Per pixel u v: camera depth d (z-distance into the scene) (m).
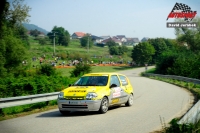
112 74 13.41
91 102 11.41
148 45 107.25
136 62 108.44
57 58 85.38
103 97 12.00
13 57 41.91
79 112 12.77
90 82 12.76
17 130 8.86
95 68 78.50
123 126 9.35
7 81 19.94
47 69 34.47
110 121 10.28
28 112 13.12
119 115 11.62
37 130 8.81
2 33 41.00
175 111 12.54
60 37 155.25
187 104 14.90
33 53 96.56
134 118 10.89
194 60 48.12
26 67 43.09
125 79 14.55
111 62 101.81
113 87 12.79
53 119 10.93
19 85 18.53
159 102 15.95
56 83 22.55
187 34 77.19
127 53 142.00
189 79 28.73
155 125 9.48
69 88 12.23
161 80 42.97
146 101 16.56
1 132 8.56
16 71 41.44
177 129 7.45
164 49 113.81
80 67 39.62
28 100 13.05
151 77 52.03
